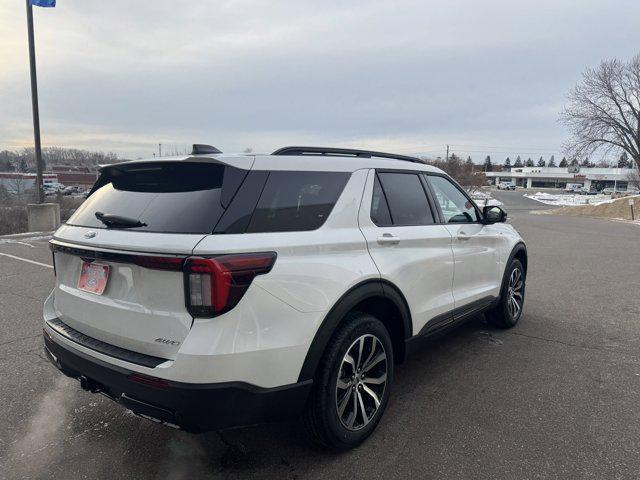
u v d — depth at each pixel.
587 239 15.94
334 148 3.40
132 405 2.48
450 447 3.01
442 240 3.85
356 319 2.93
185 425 2.35
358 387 3.00
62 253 3.01
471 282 4.40
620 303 6.71
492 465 2.82
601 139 44.09
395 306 3.29
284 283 2.50
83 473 2.75
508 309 5.28
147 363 2.39
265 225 2.55
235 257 2.33
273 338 2.46
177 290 2.35
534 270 9.50
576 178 127.69
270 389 2.47
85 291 2.79
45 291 6.92
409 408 3.53
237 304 2.33
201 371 2.26
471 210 4.62
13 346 4.72
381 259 3.14
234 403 2.36
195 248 2.30
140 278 2.47
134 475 2.74
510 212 40.88
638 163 43.75
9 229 17.38
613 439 3.10
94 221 2.89
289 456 2.92
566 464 2.82
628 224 24.94
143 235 2.49
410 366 4.34
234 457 2.91
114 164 3.01
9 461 2.87
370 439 3.11
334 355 2.76
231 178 2.57
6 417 3.38
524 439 3.10
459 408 3.53
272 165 2.74
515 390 3.83
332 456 2.92
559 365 4.36
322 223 2.86
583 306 6.54
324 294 2.69
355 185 3.16
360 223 3.11
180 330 2.33
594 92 43.44
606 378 4.07
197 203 2.54
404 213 3.59
